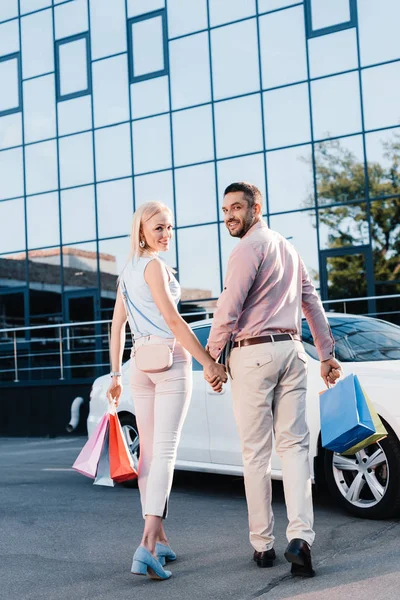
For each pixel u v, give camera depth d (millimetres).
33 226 20531
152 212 3912
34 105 20641
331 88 17000
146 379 3926
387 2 16438
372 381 4926
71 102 20094
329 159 17031
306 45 17250
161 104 18891
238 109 17969
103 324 19266
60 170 20203
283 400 3840
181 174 18609
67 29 20172
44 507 5871
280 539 4496
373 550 4117
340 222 16953
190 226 18438
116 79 19484
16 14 20938
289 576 3717
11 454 10391
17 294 20672
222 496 6137
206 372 3740
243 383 3822
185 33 18609
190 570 3947
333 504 5453
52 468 8445
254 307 3816
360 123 16719
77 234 19906
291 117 17406
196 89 18453
